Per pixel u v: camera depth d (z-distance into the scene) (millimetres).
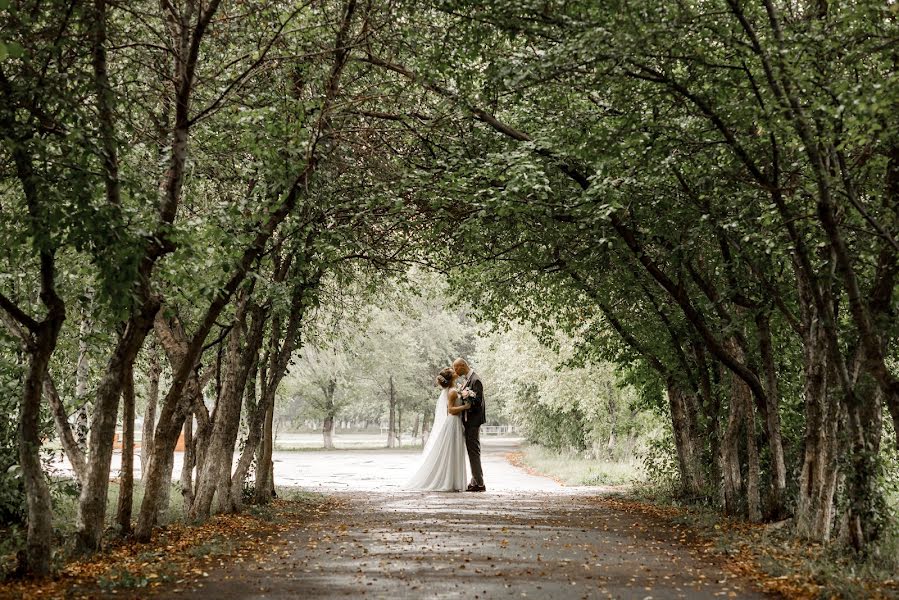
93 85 8703
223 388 14211
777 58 8734
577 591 7727
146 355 18000
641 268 15141
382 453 50344
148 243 8312
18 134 7918
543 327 20125
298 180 11797
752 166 10336
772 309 12938
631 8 9438
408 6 11094
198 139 12062
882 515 10016
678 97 10867
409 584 7984
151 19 10914
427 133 13602
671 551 10406
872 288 10180
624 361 19906
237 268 10500
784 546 10688
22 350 10867
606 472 28219
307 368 44531
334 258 13633
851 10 8852
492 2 10625
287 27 10859
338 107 11516
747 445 15328
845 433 10648
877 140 9172
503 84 11219
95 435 9633
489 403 61656
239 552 9969
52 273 8344
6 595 7188
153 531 11625
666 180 12102
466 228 14180
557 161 12500
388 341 51281
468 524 13000
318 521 13656
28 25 8070
